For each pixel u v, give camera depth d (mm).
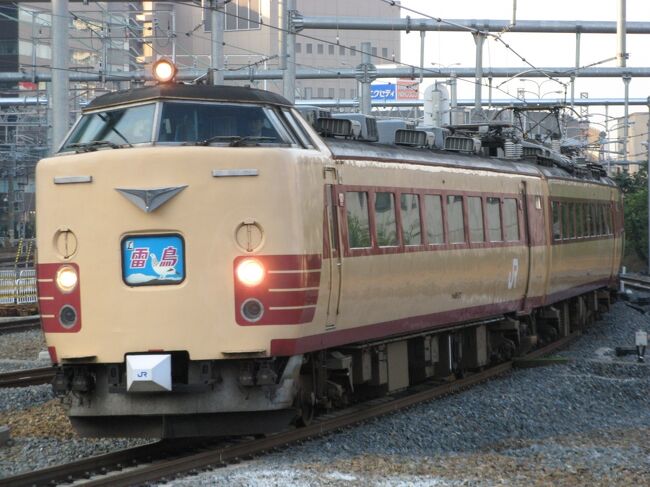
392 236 17828
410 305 18625
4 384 20938
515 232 24234
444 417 17641
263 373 13992
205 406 14109
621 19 50188
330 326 15594
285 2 42000
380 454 14508
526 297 25219
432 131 22250
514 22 48281
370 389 19031
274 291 13961
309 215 14633
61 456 14453
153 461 13828
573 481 12797
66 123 28359
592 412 19516
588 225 32094
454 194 20656
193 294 13867
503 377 23094
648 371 24031
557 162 29844
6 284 45906
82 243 14148
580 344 29656
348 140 17297
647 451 15016
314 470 12984
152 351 13969
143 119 14609
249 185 13945
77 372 14344
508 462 13922
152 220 13883
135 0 36531
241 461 13758
